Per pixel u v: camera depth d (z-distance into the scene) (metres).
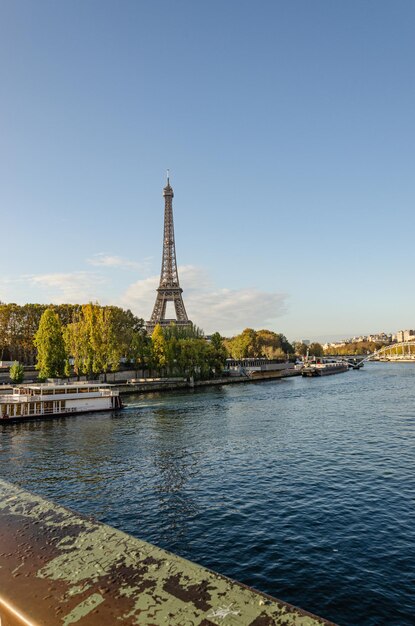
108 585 3.25
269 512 28.00
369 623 16.30
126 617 2.84
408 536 23.64
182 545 23.67
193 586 3.22
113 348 118.88
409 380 152.25
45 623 2.85
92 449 49.72
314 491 31.83
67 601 3.09
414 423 59.81
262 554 22.25
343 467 38.00
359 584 19.02
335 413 73.19
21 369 102.81
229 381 152.25
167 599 3.06
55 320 105.38
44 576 3.42
